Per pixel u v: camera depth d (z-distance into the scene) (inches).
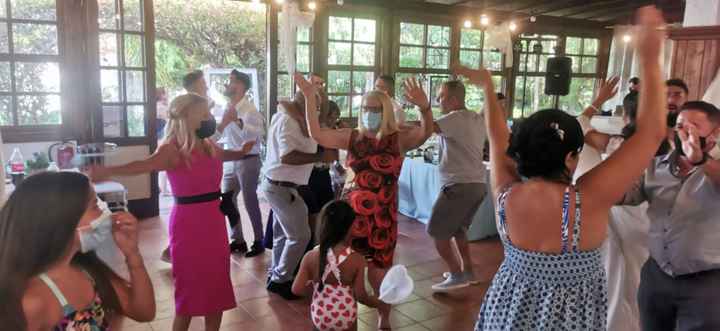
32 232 50.2
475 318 132.0
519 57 333.4
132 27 210.2
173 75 445.4
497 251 184.2
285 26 246.2
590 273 57.4
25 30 191.9
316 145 138.9
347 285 96.7
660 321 84.1
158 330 123.0
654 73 54.0
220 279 105.9
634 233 101.5
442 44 302.5
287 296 140.9
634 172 55.0
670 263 78.9
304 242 140.5
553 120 57.1
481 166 144.1
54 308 52.6
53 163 158.9
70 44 198.5
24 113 195.3
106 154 167.8
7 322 49.5
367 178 113.0
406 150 121.3
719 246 74.6
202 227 103.0
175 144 100.3
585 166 107.9
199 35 447.5
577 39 356.5
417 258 176.2
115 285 62.9
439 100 145.6
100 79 206.1
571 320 57.0
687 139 72.6
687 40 146.2
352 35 273.1
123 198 166.2
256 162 172.6
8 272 50.1
